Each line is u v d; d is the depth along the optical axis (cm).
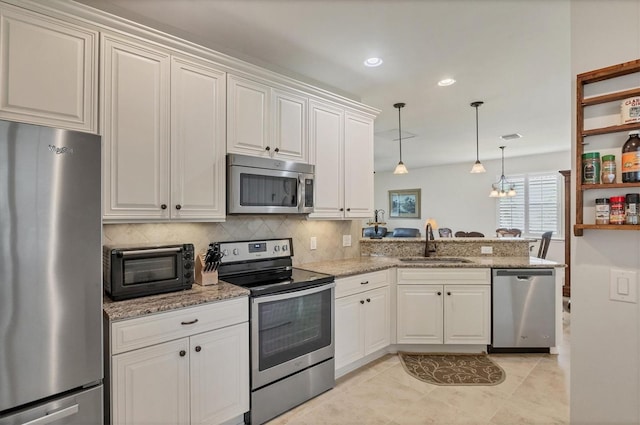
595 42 145
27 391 137
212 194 229
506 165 778
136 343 171
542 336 322
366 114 338
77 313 150
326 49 266
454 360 313
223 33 243
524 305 321
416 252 382
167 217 209
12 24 160
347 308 280
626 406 139
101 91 185
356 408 237
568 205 538
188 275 212
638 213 134
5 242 131
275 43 257
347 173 318
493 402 243
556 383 270
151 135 202
